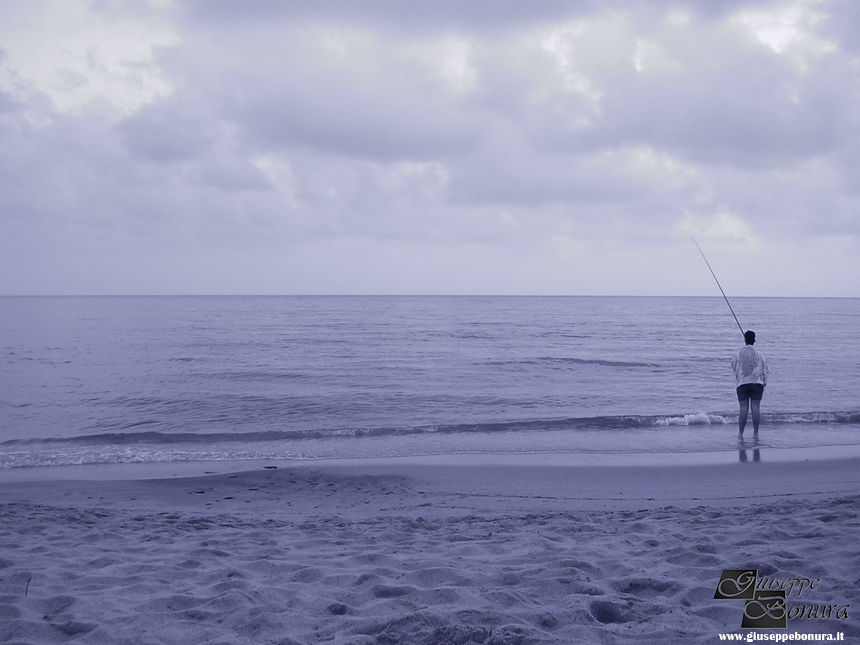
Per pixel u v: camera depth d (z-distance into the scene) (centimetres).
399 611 302
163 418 1324
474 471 820
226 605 316
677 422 1210
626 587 333
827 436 1067
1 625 293
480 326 4938
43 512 604
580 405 1503
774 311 8719
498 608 295
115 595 339
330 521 561
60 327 4528
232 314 7100
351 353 2808
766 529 450
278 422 1282
